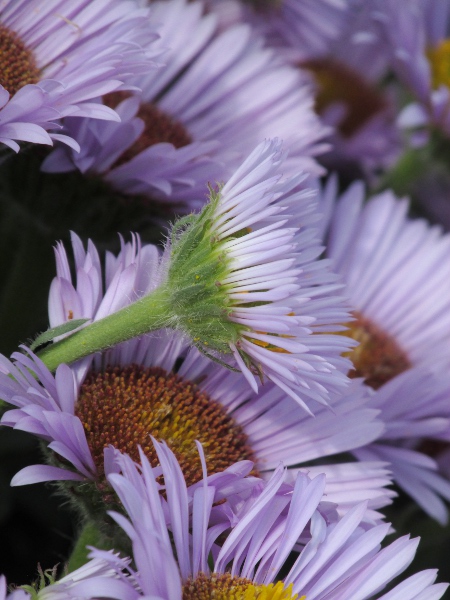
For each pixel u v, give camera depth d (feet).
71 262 0.77
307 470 0.69
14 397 0.63
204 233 0.65
